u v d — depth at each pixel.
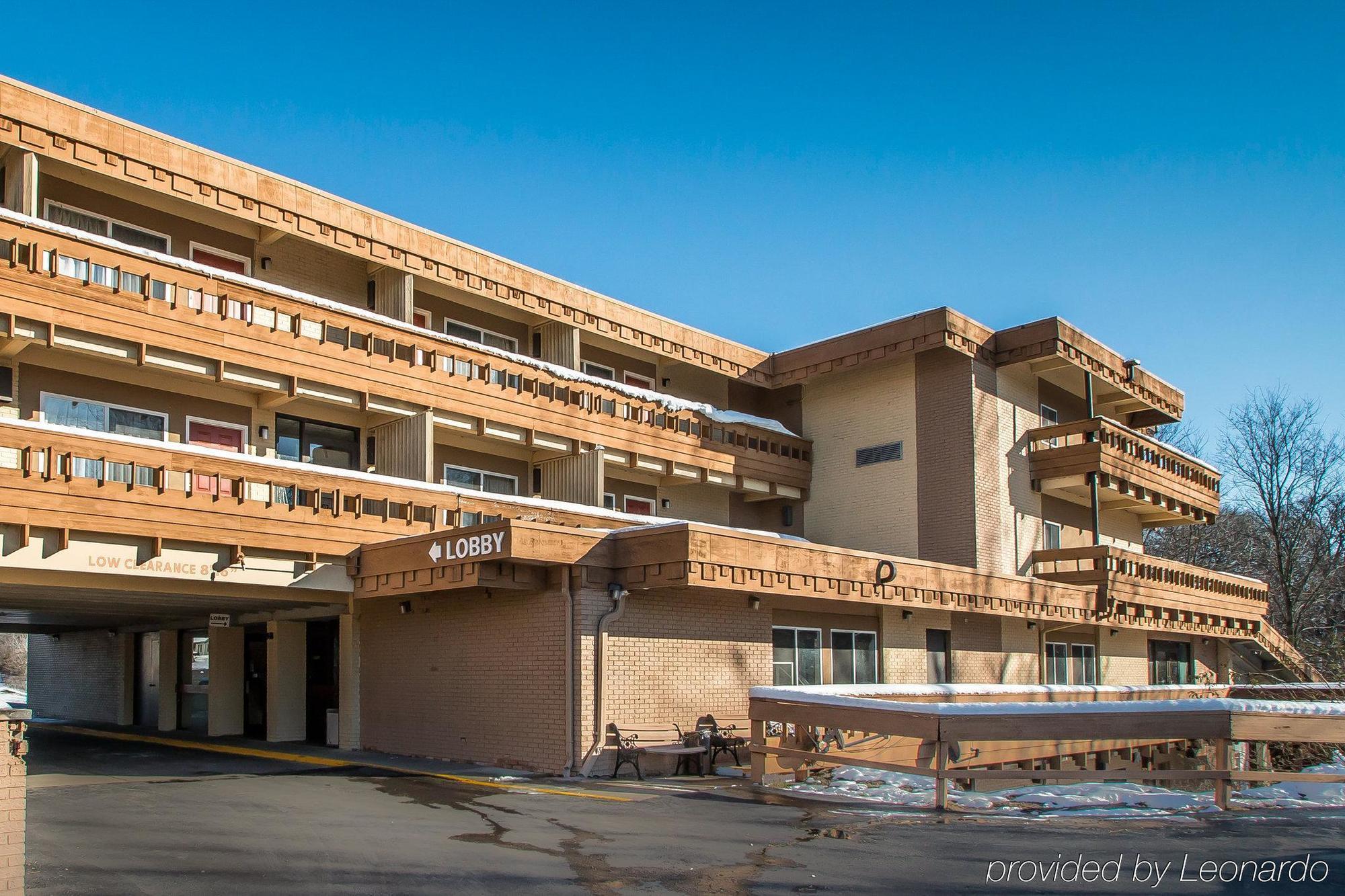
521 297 25.33
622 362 29.17
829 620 22.55
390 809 12.82
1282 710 12.35
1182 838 10.44
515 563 16.84
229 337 18.88
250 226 21.66
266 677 23.78
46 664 32.44
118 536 16.41
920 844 10.44
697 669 18.53
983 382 28.45
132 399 19.17
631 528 17.50
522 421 23.73
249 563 17.89
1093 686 23.05
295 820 11.95
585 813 12.51
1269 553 47.75
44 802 13.40
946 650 25.98
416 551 17.94
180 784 15.20
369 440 22.83
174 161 19.55
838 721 13.92
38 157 18.11
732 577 17.59
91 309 17.14
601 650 16.91
